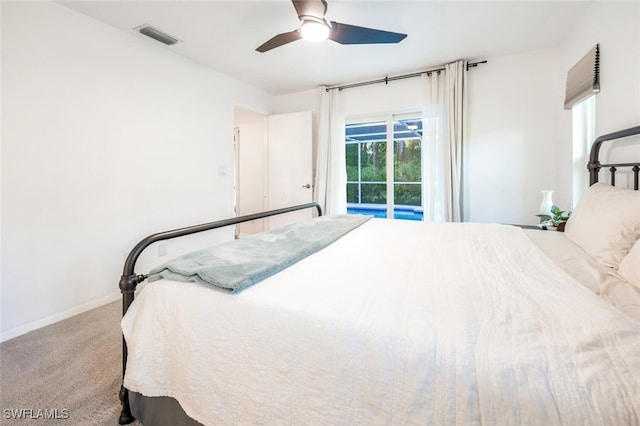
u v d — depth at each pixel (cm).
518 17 232
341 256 139
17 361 163
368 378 69
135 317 111
